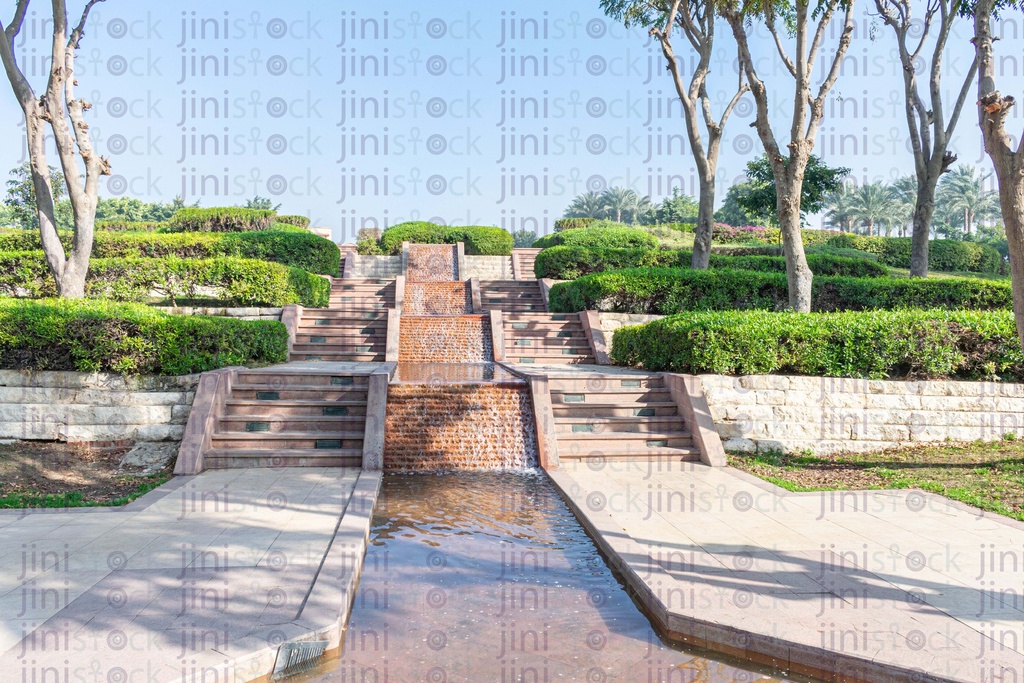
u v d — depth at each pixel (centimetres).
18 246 1880
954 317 996
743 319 1007
